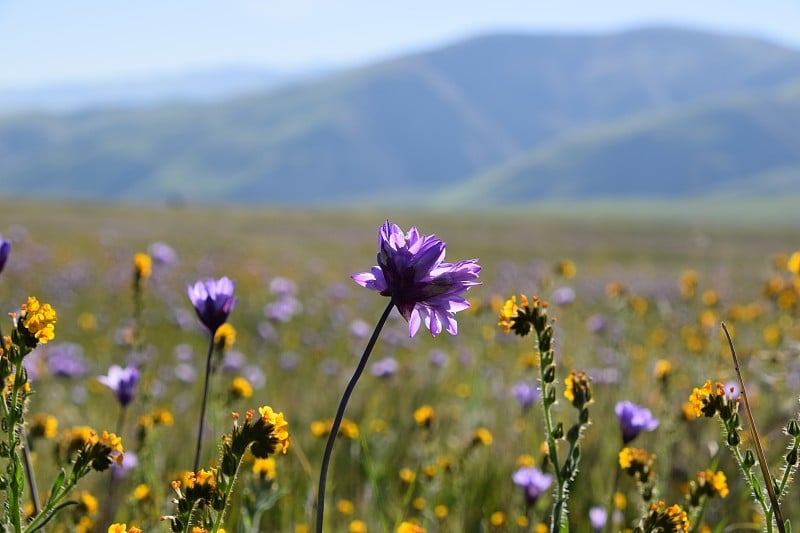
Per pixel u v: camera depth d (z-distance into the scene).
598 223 120.31
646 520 2.73
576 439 2.73
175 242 40.00
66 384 8.38
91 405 7.60
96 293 17.09
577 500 5.09
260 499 3.54
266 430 2.33
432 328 2.67
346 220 97.94
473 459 5.64
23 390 2.28
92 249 29.62
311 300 17.78
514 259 43.53
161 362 10.62
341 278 24.58
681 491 4.98
